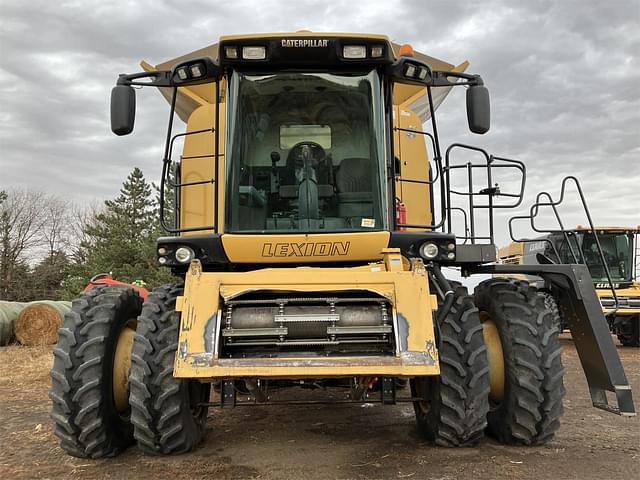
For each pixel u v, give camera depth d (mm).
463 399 4062
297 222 4617
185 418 4160
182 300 3809
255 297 3982
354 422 5523
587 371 4492
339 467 4035
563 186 5250
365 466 4043
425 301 3768
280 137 4695
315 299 3852
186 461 4215
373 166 4617
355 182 4652
